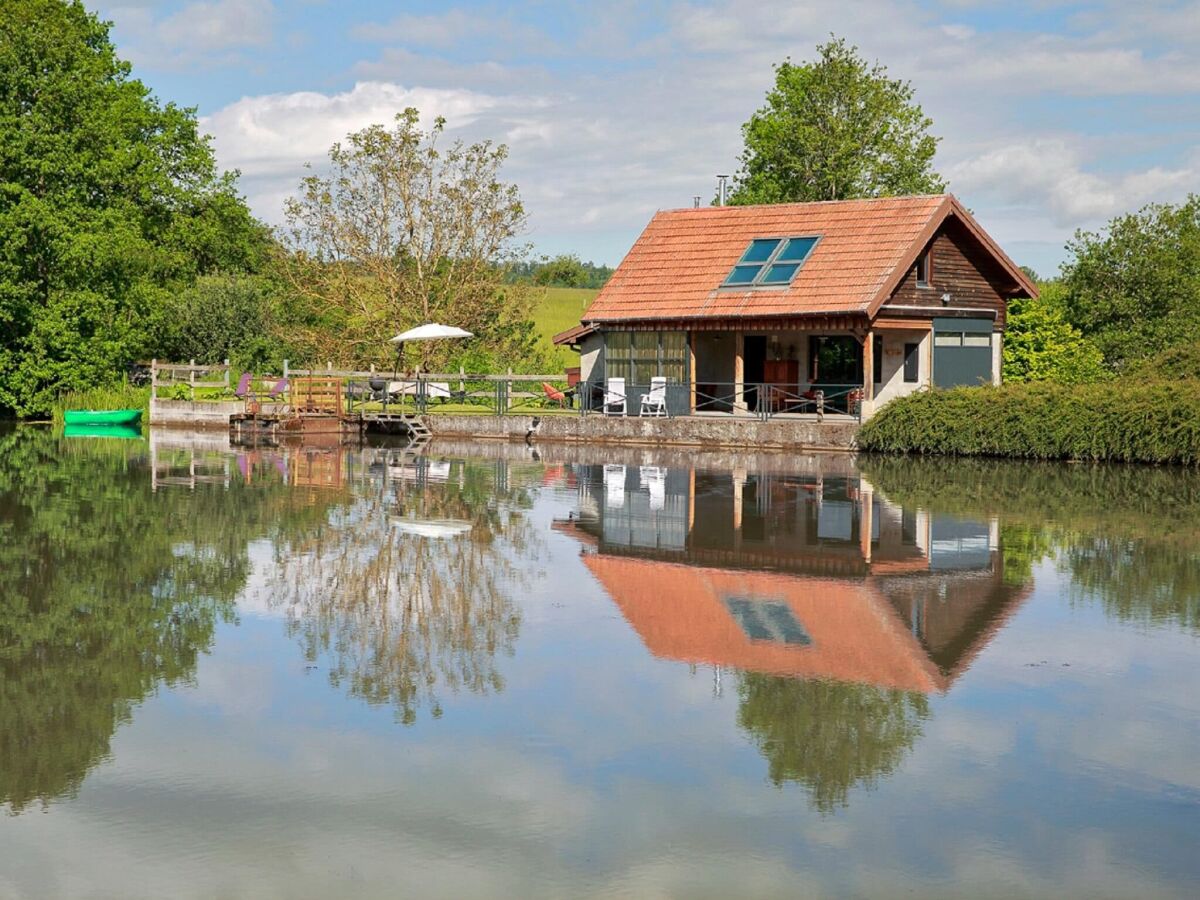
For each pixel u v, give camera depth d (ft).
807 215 117.80
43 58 149.69
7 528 57.77
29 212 142.61
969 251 114.01
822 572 47.85
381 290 153.69
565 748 28.12
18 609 41.04
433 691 32.24
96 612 40.73
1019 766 27.20
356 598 42.98
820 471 86.84
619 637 37.65
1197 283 134.21
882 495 71.87
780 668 34.45
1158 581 46.26
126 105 176.24
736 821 24.29
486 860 22.66
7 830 23.97
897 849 23.16
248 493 71.87
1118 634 38.32
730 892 21.52
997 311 116.47
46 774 26.66
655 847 23.20
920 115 171.73
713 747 28.22
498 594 43.70
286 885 21.75
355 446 111.14
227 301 164.86
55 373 149.28
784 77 172.55
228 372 140.26
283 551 51.96
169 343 165.89
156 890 21.59
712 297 115.03
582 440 117.08
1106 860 22.79
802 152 168.14
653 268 122.42
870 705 31.22
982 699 31.73
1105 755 27.89
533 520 61.26
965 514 63.77
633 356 121.19
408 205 152.56
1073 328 135.95
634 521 60.95
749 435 108.06
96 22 178.29
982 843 23.44
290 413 126.52
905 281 108.58
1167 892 21.62
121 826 24.13
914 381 112.57
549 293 284.61
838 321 106.42
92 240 146.10
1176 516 63.16
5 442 114.01
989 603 42.47
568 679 33.32
